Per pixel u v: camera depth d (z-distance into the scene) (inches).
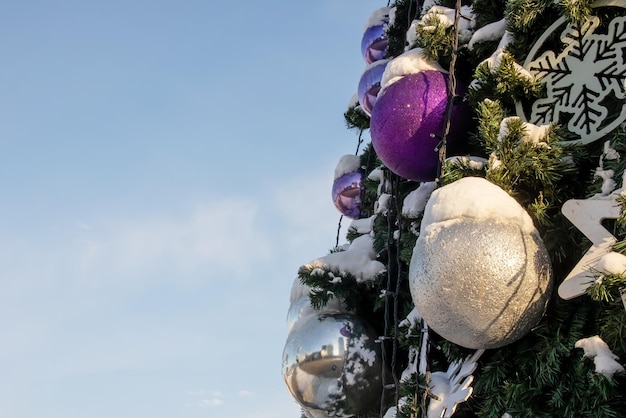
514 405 81.3
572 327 79.6
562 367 79.4
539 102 91.7
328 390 111.9
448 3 118.6
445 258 78.2
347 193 141.6
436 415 86.1
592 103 87.7
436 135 97.1
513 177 85.8
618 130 84.4
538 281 78.3
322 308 122.0
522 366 83.4
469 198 80.1
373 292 121.0
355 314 120.3
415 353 104.0
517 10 92.9
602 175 82.1
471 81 105.2
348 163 142.6
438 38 101.2
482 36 101.0
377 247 121.7
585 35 89.9
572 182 87.7
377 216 123.5
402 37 135.6
